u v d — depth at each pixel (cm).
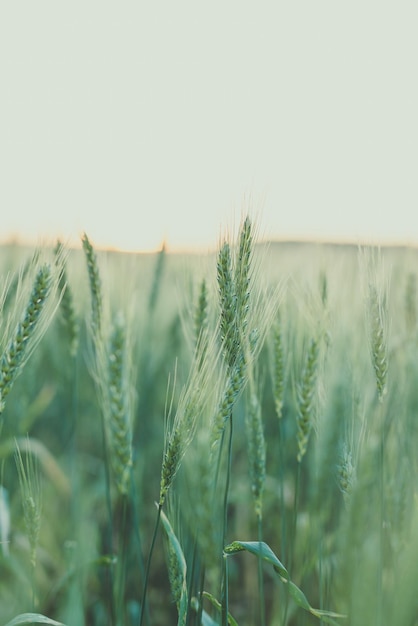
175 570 59
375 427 74
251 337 59
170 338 111
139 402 102
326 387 72
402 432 75
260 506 64
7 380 60
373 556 68
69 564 79
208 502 71
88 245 72
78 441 123
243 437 104
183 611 58
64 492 98
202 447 71
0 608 80
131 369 78
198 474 71
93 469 115
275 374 70
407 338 83
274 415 102
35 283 60
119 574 77
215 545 72
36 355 98
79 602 76
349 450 66
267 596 88
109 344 68
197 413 58
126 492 70
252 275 60
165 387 112
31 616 60
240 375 58
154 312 103
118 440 69
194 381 59
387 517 70
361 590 62
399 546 68
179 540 64
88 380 125
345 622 63
